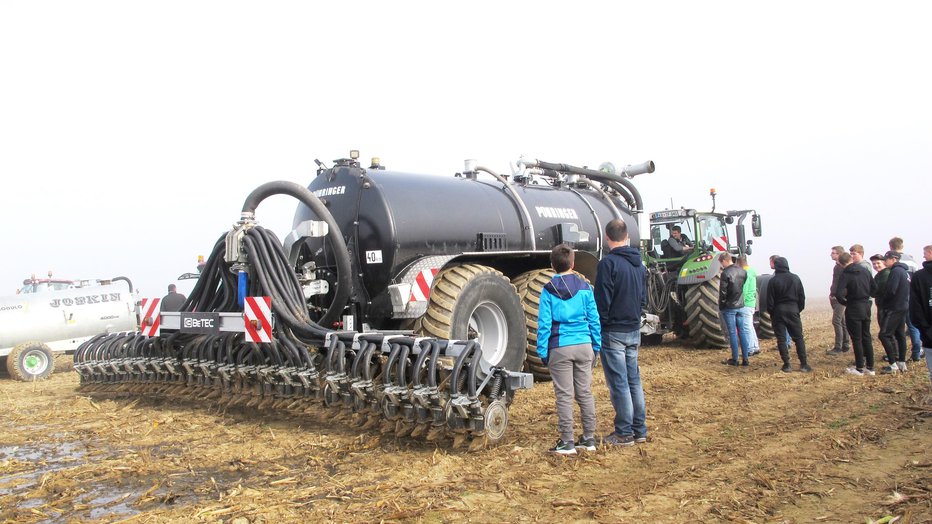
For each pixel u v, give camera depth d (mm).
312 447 4910
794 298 8594
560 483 4070
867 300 8164
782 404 6434
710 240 12594
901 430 5148
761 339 12570
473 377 4719
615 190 10891
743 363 9320
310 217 7406
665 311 12016
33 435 5633
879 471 4137
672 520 3414
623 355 5016
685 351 11047
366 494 3879
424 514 3551
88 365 7465
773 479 4020
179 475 4352
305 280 6754
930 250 5801
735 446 4836
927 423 5340
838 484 3912
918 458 4383
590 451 4727
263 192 6273
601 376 8391
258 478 4262
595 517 3475
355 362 5188
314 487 4023
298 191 6191
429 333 6578
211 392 6430
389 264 6809
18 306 10656
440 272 6910
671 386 7551
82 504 3822
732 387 7453
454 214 7492
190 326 6258
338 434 5227
